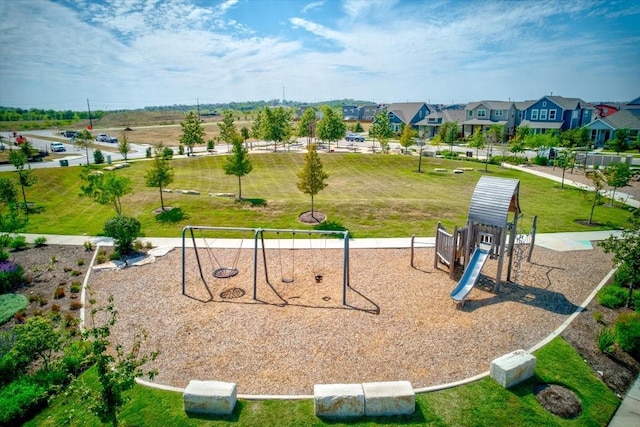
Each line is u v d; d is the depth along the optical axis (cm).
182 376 891
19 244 1791
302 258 1620
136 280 1419
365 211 2227
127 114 18825
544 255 1655
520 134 5938
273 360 944
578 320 1118
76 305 1223
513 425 739
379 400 759
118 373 660
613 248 1225
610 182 2459
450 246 1390
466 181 3434
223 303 1235
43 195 2869
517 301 1238
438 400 804
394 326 1088
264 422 751
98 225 2130
